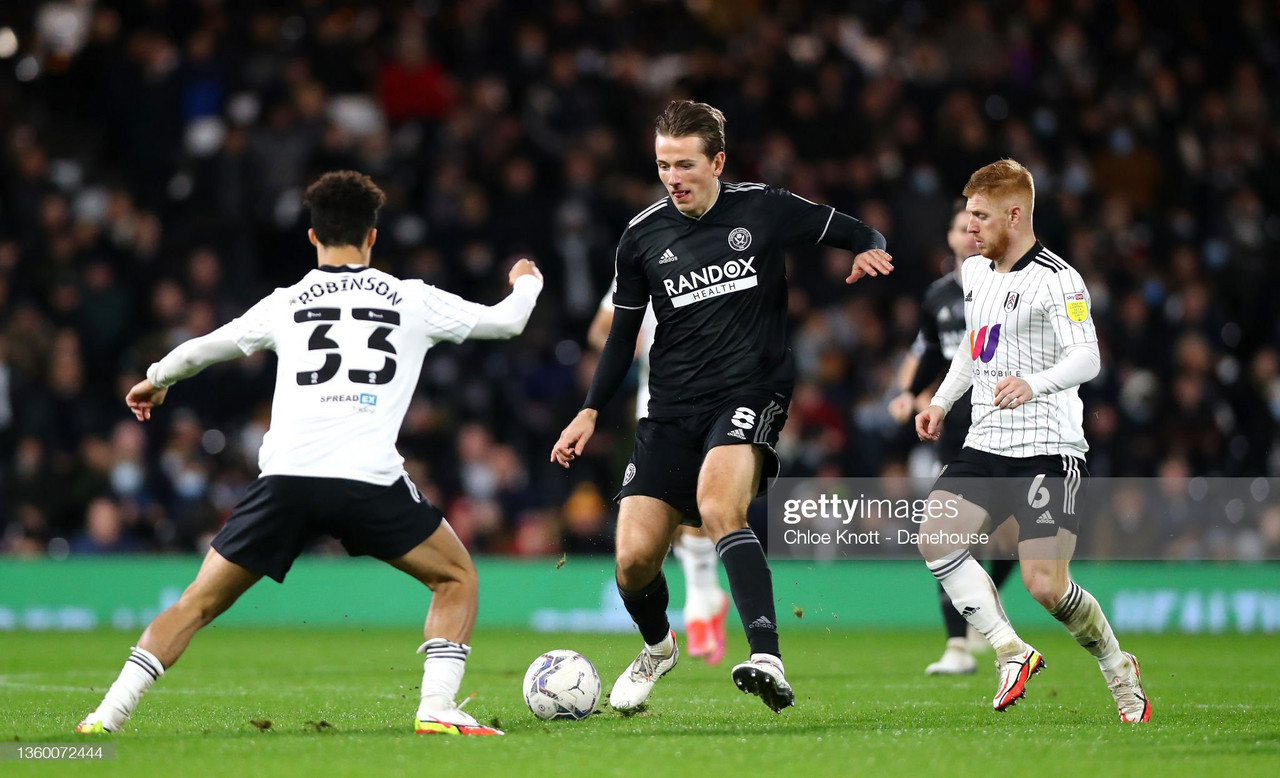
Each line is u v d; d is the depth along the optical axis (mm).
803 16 69688
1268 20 74438
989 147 63062
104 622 45812
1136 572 47656
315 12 63906
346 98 60688
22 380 48938
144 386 18688
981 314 21125
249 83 59031
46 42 62188
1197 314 57969
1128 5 73688
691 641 31281
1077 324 20172
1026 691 25625
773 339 20609
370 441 17656
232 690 26312
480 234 55156
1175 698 24562
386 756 15961
